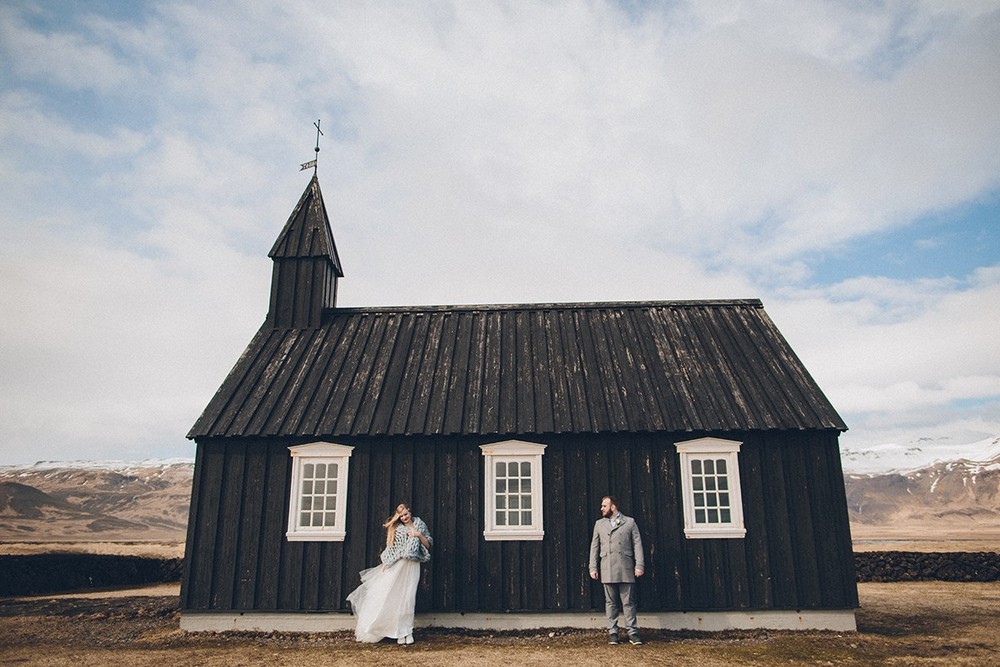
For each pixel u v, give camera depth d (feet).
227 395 43.39
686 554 38.47
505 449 40.27
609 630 35.12
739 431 39.65
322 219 53.11
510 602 38.24
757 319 49.83
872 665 30.53
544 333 49.08
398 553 36.04
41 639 37.04
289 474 40.63
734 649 33.35
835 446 39.70
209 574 39.27
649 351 46.47
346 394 43.45
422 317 51.57
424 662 30.78
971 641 35.45
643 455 39.96
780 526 38.75
